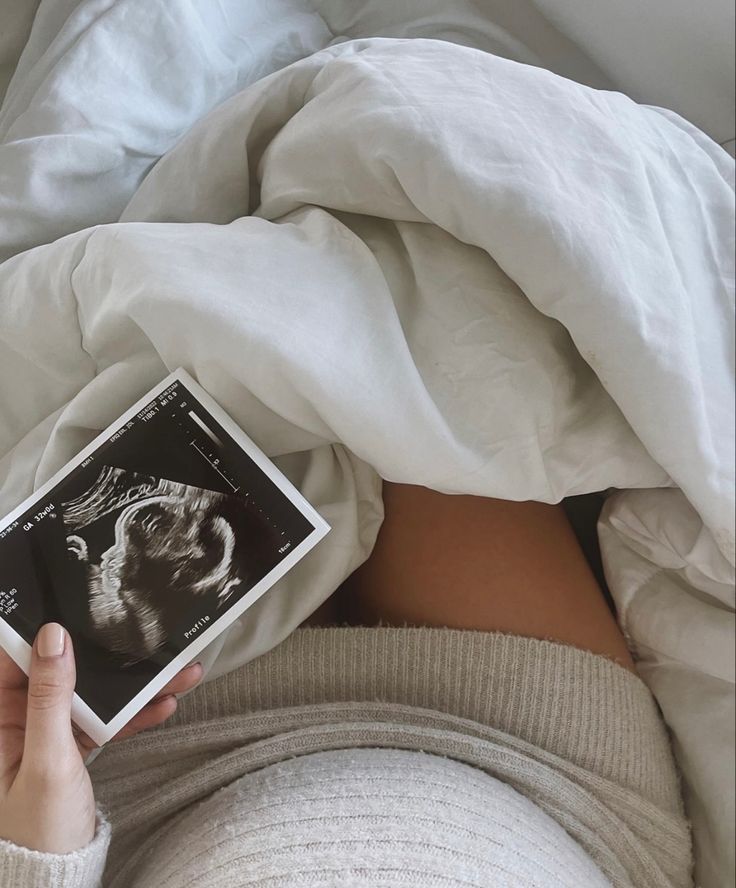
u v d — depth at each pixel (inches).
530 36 37.3
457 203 22.5
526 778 26.4
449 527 29.7
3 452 28.5
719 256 24.9
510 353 24.0
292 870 21.2
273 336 22.2
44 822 22.3
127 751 28.0
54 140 30.0
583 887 23.3
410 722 27.4
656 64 34.0
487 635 28.3
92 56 30.7
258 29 34.7
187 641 24.7
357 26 37.3
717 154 26.8
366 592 30.8
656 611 28.0
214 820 24.0
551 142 23.5
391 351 23.2
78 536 24.8
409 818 22.6
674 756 29.4
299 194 26.0
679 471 22.5
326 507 27.1
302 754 26.4
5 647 24.0
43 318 26.5
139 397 25.7
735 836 25.9
